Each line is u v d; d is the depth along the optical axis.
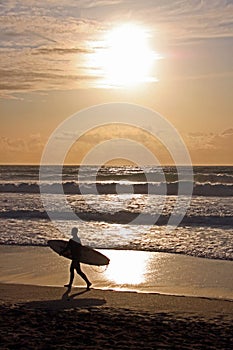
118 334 9.75
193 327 10.26
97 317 10.95
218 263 16.92
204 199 40.03
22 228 25.17
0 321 10.60
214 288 13.76
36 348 8.84
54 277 15.25
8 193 48.19
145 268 16.34
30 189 50.31
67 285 14.09
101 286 14.12
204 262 17.11
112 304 12.12
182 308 11.79
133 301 12.41
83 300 12.52
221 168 114.44
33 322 10.53
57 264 17.09
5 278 15.14
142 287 13.98
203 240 21.20
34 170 108.31
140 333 9.83
